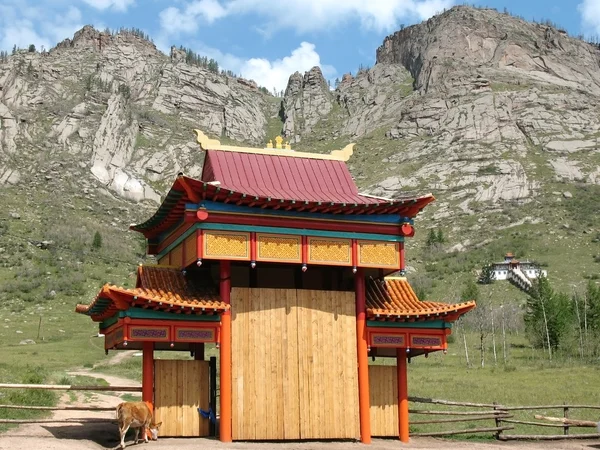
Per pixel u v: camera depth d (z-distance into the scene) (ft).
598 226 596.70
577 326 299.79
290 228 85.40
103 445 79.82
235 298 84.69
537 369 228.84
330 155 96.37
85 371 216.54
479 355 270.26
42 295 406.62
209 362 86.22
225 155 91.91
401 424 91.56
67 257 482.69
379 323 89.92
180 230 89.45
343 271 96.53
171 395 83.61
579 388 177.88
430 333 91.71
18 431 85.92
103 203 643.86
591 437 101.71
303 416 84.58
